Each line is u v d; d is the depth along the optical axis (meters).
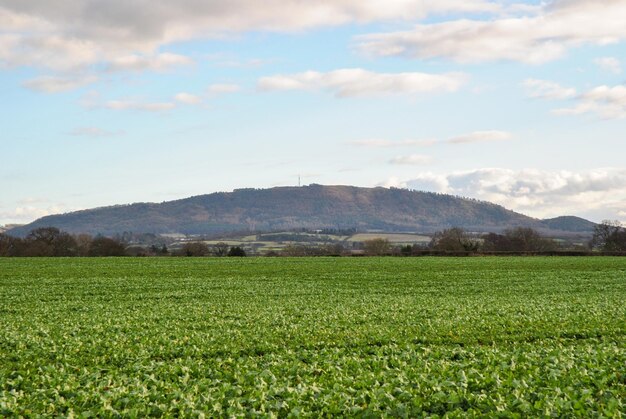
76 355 21.61
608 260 89.12
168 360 20.69
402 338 24.69
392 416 12.80
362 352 22.02
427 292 48.09
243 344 23.77
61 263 85.69
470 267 75.94
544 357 19.30
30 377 17.39
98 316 33.69
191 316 33.31
